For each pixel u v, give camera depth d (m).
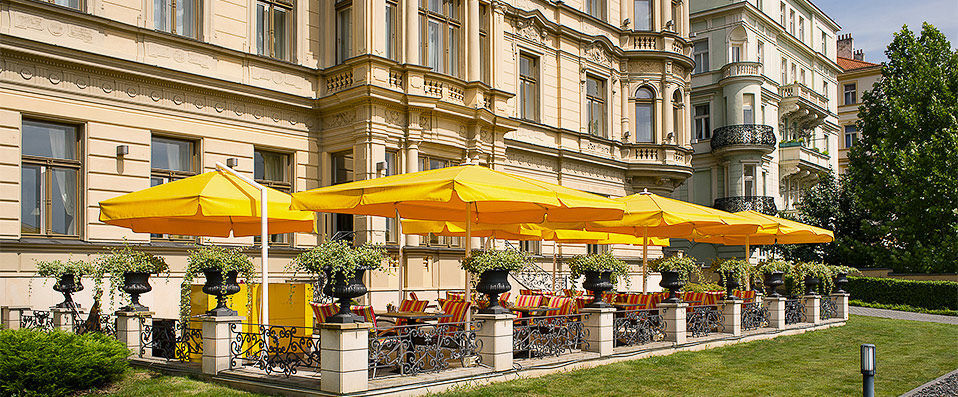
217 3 16.69
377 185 10.35
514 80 23.23
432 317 11.09
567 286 23.73
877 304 27.61
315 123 18.31
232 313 10.18
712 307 15.29
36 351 8.93
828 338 16.66
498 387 9.59
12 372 8.76
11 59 13.41
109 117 14.72
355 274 9.17
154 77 15.23
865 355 8.50
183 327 10.74
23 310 12.70
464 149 19.89
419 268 18.89
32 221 13.79
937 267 29.56
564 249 24.73
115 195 14.73
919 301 26.98
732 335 15.21
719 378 11.23
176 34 15.88
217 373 9.76
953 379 12.03
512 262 10.34
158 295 15.02
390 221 18.53
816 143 45.03
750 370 12.05
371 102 17.36
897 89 32.59
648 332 13.41
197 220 13.19
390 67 17.97
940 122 31.11
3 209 13.21
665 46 28.12
